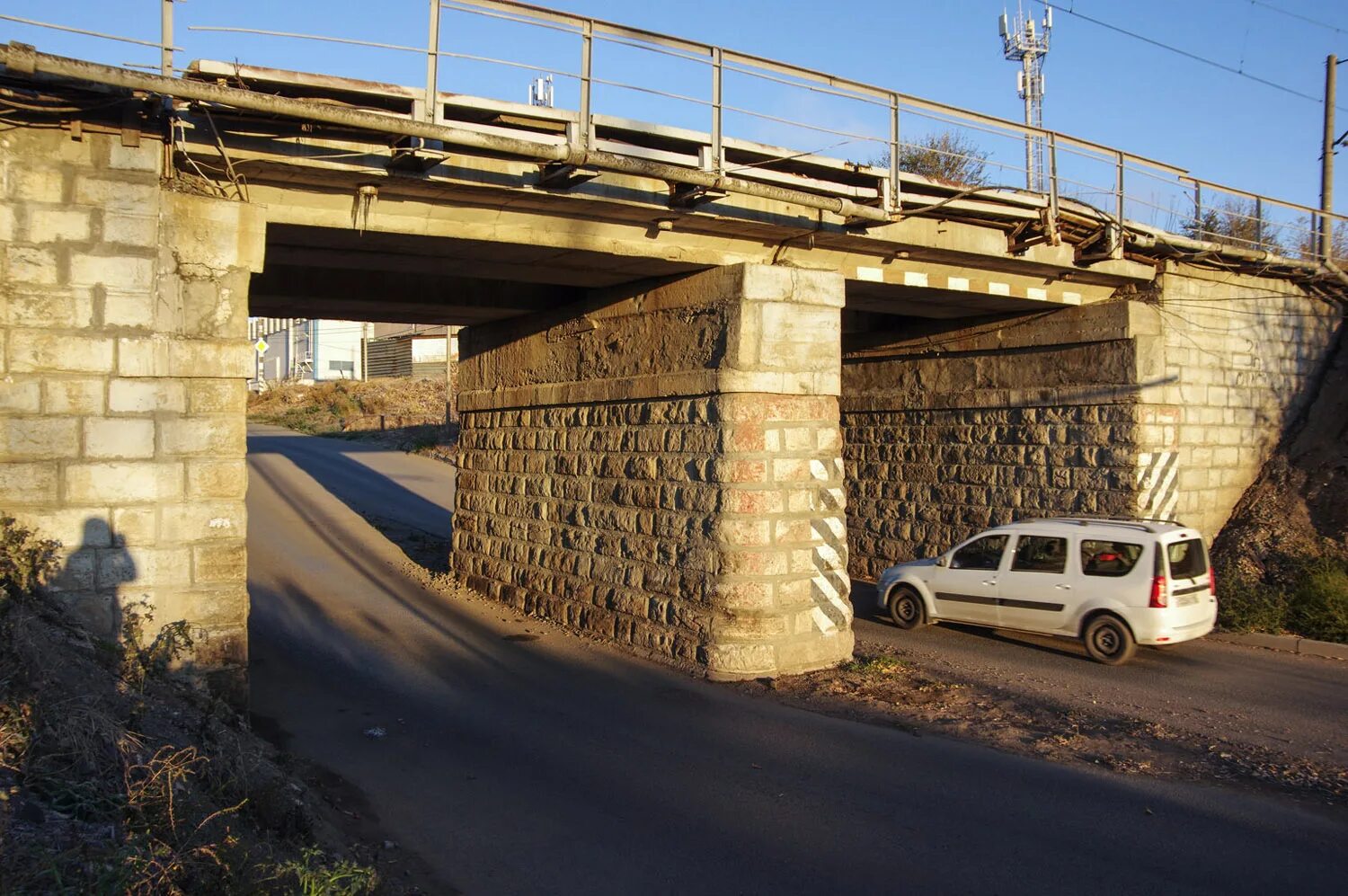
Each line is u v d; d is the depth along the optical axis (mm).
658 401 11406
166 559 7773
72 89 7320
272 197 8758
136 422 7703
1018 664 11359
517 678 10492
